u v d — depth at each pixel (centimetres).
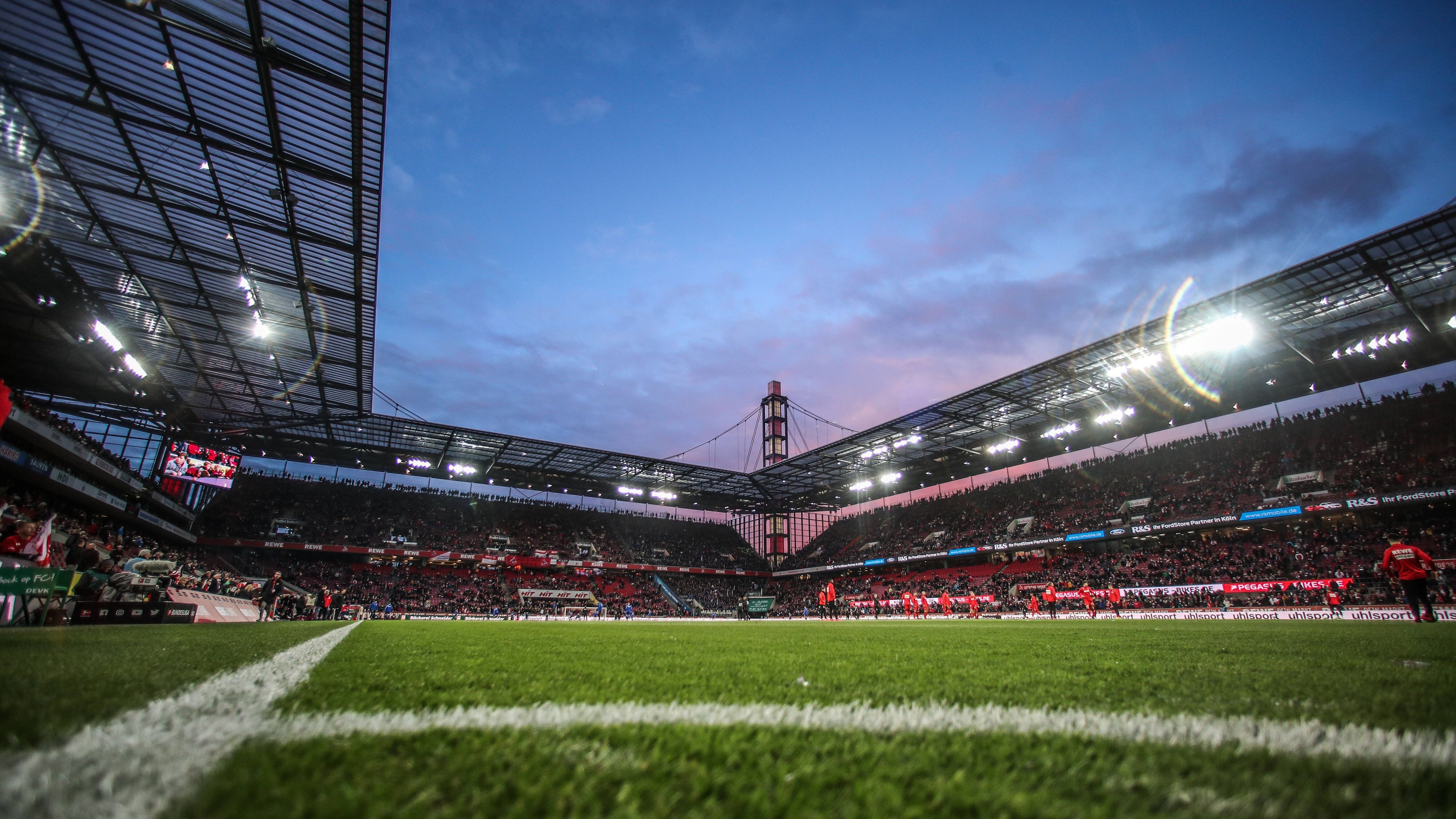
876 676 348
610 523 6412
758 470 5441
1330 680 309
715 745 174
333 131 1484
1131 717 214
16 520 802
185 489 3941
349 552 4475
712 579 6341
